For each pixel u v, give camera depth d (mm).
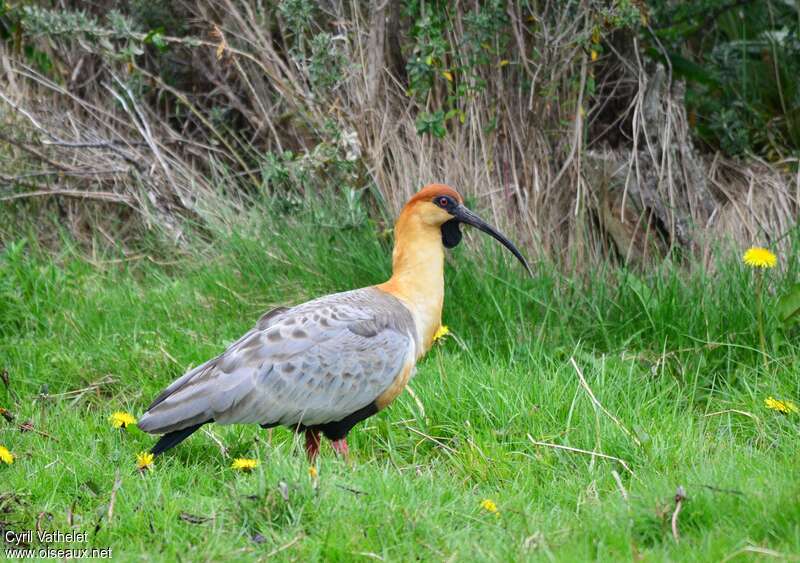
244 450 9484
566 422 9656
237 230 13312
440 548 7258
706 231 13008
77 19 13438
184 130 15133
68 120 14820
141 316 12078
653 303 11547
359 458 9633
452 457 9156
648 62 14352
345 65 13008
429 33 12672
